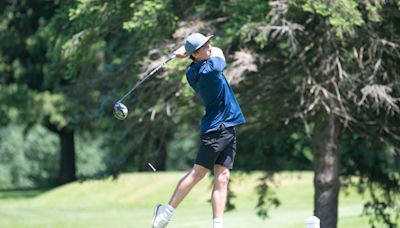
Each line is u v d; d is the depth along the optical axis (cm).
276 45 4312
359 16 3634
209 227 7062
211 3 4191
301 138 5088
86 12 4150
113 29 4469
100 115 4916
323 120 4497
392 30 4059
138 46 4338
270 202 5978
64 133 11562
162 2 3997
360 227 6462
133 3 4041
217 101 2238
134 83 4388
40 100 9888
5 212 8881
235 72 3878
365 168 5138
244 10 3997
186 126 5038
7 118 10556
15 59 10181
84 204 9362
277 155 5184
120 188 9675
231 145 2259
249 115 4619
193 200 8831
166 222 2214
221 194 2252
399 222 5962
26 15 9725
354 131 4622
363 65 4066
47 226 7706
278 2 3803
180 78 3962
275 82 4300
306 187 8962
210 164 2231
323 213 4694
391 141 4591
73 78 5644
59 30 4741
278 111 4497
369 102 4256
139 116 4528
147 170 10775
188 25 4050
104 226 7581
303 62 4153
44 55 9762
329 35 3916
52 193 10112
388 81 4147
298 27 3831
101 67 5756
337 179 4697
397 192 5159
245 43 4112
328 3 3606
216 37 3984
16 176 13850
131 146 4888
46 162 14062
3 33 9881
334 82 4109
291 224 6962
